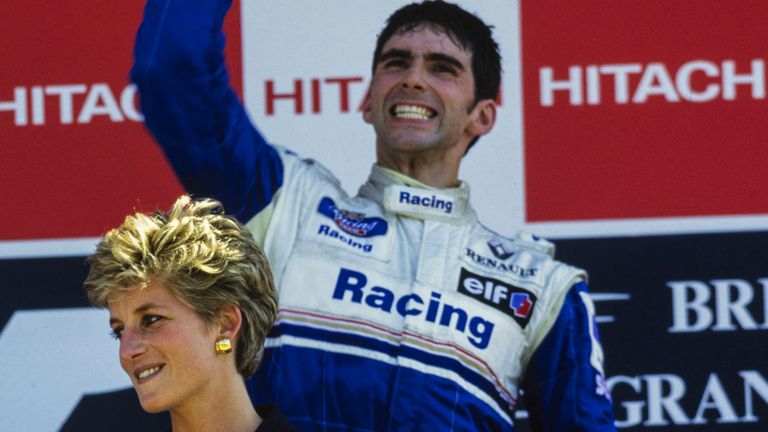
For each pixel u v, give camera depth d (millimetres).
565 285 12547
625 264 13102
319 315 12000
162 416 13109
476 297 12258
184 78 11445
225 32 13203
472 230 12742
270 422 7801
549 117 13156
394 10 13180
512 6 13156
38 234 13086
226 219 7965
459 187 12930
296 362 11844
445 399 11875
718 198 13117
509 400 12281
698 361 13055
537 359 12422
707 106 13148
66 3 13148
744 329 13070
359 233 12367
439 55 13031
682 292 13094
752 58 13141
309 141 13180
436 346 11984
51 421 13039
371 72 13172
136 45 11516
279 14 13195
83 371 13055
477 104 13094
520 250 12742
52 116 13141
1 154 13102
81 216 13117
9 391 13016
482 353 12117
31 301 13062
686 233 13109
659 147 13141
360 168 13133
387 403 11781
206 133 11781
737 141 13141
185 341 7660
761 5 13148
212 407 7859
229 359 7871
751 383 13055
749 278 13086
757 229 13109
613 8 13172
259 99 13203
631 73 13164
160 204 13133
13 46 13141
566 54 13164
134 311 7672
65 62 13148
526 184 13125
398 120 13008
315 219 12375
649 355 13062
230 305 7797
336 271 12148
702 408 13055
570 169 13148
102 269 7668
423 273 12227
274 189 12406
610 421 12203
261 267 8016
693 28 13156
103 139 13148
